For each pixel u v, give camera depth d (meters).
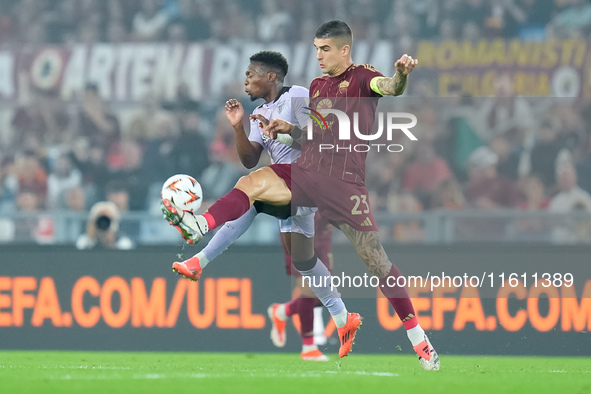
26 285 22.47
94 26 44.94
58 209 38.53
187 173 39.50
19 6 45.38
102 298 22.36
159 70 41.94
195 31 44.78
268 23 44.84
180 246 22.34
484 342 21.48
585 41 41.44
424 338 14.75
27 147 40.59
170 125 40.56
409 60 13.30
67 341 22.33
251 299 22.14
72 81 42.12
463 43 42.72
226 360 19.05
